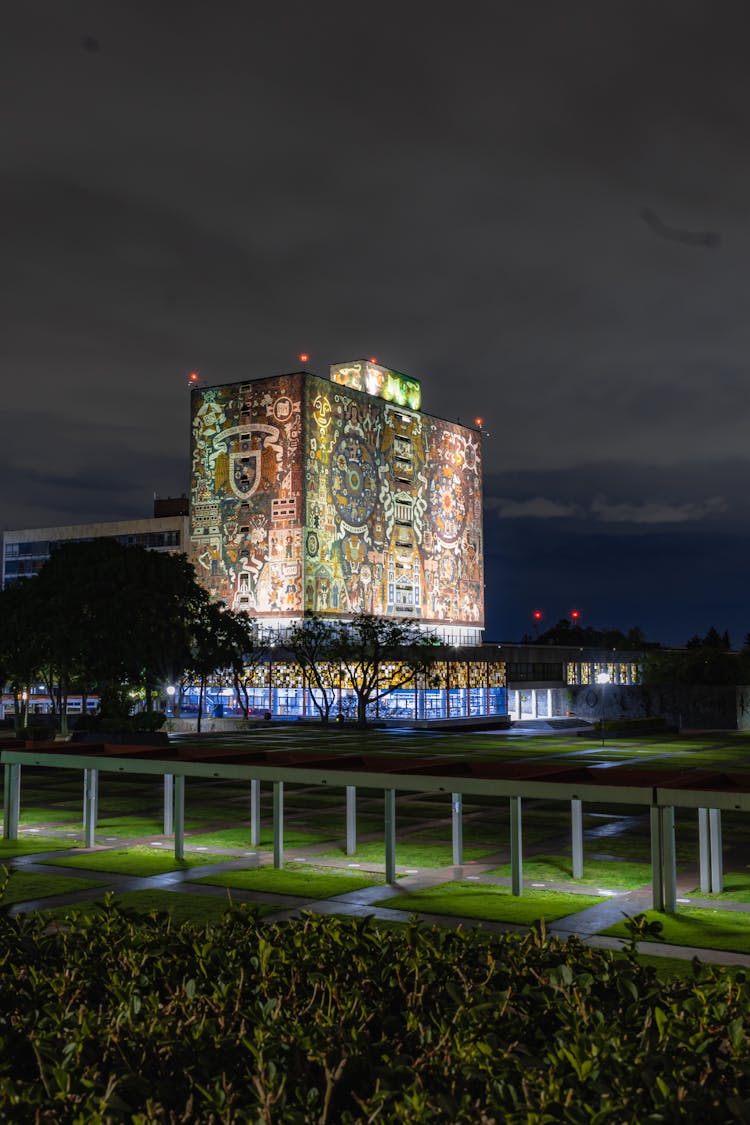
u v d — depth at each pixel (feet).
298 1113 17.16
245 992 24.35
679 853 82.17
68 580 239.91
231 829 92.07
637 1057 18.80
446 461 492.54
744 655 376.68
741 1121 16.34
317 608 414.21
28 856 76.84
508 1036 21.31
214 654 262.67
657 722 277.03
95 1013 22.93
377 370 465.88
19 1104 17.74
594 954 25.82
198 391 442.50
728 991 22.24
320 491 420.36
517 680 368.07
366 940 27.12
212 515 435.12
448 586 487.61
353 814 78.07
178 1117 18.34
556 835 90.68
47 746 88.79
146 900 60.85
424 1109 16.87
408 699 318.65
